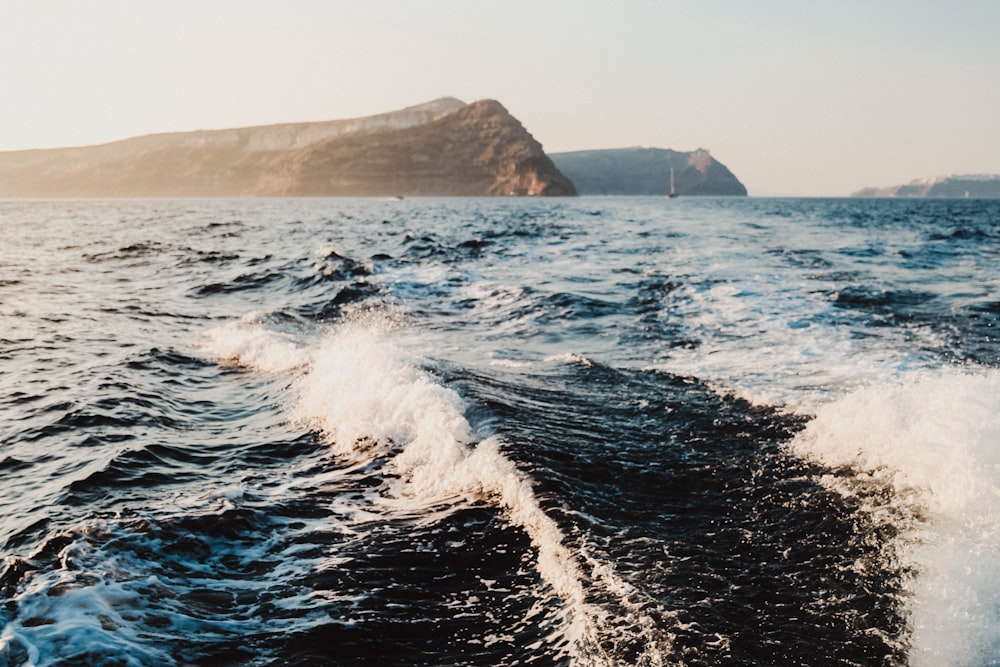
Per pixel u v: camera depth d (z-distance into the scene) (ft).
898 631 9.83
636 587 11.03
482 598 11.40
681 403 21.24
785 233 94.89
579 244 74.38
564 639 10.02
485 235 88.07
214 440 19.45
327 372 24.32
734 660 9.27
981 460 13.84
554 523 13.19
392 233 97.50
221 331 33.06
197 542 13.10
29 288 48.60
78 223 141.18
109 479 16.39
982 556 11.30
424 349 29.84
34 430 19.99
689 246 71.46
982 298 38.58
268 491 15.72
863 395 18.52
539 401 21.26
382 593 11.55
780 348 27.96
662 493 14.83
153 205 321.73
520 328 34.50
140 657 9.48
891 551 11.88
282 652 10.01
